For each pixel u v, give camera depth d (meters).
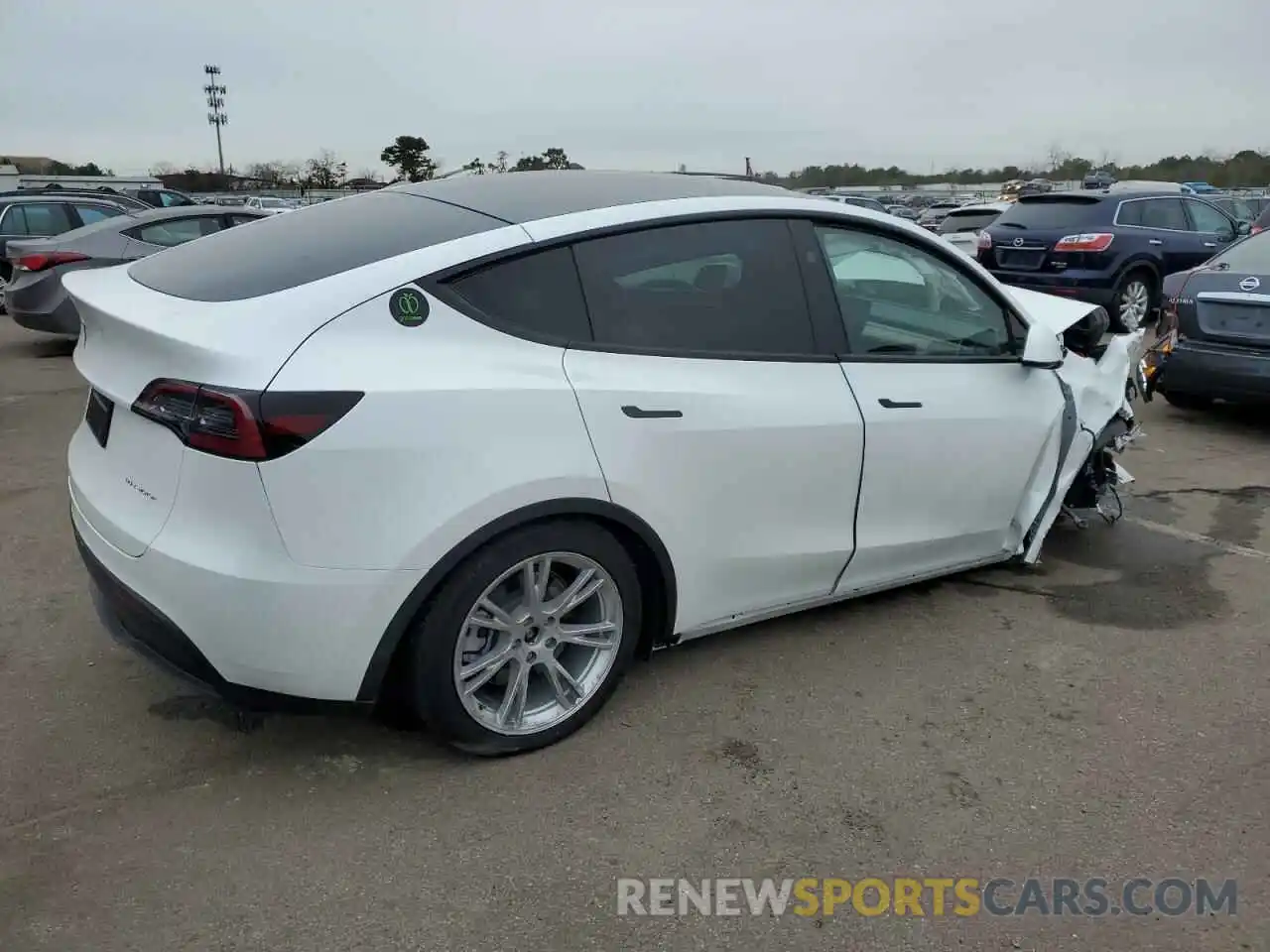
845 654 3.70
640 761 3.01
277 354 2.49
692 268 3.17
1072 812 2.82
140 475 2.70
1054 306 4.70
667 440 2.99
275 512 2.46
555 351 2.86
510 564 2.79
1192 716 3.32
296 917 2.38
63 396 7.87
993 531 4.07
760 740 3.14
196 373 2.50
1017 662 3.66
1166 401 8.02
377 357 2.59
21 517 4.97
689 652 3.69
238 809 2.76
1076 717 3.31
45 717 3.18
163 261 3.25
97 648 3.64
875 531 3.64
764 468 3.24
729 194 3.38
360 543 2.55
